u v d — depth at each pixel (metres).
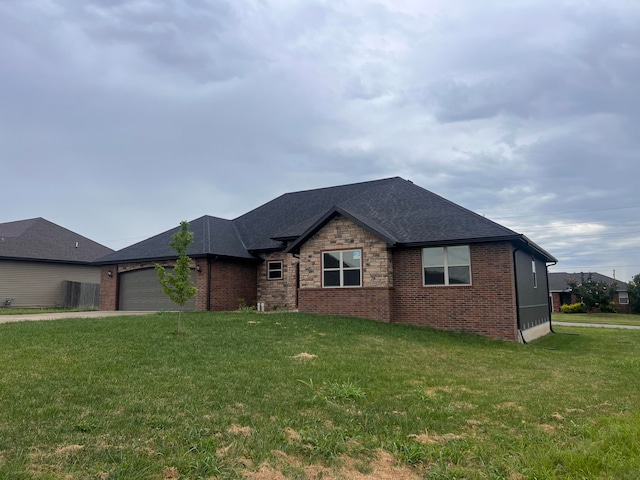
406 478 4.36
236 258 21.48
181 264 11.62
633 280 47.75
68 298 29.09
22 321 13.25
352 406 6.46
